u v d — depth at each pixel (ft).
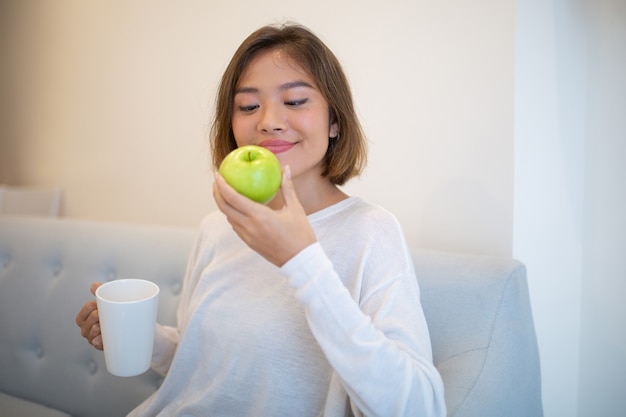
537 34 3.79
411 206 4.22
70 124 6.88
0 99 7.84
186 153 5.71
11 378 4.77
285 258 2.07
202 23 5.41
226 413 2.70
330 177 3.02
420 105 4.09
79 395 4.38
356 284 2.45
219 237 3.19
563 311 4.27
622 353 4.19
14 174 7.82
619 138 4.06
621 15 3.97
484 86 3.75
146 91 5.99
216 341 2.78
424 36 4.02
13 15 7.45
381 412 1.98
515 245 3.74
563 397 4.36
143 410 3.08
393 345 2.03
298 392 2.52
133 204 6.31
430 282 3.19
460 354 2.85
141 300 2.41
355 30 4.40
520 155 3.70
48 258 4.78
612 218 4.17
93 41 6.46
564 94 4.08
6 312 4.83
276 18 4.86
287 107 2.71
